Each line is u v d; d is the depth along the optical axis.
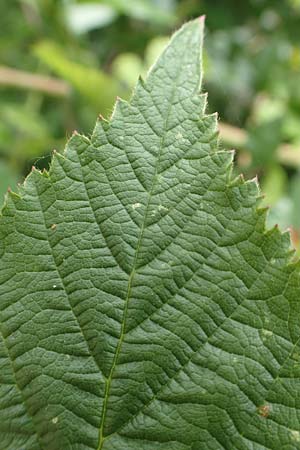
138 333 0.17
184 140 0.17
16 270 0.17
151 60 0.41
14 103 0.43
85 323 0.17
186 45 0.17
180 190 0.17
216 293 0.17
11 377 0.17
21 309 0.17
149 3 0.40
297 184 0.32
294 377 0.17
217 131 0.17
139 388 0.17
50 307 0.17
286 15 0.46
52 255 0.17
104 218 0.17
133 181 0.17
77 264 0.17
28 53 0.43
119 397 0.17
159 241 0.17
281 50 0.44
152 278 0.17
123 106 0.17
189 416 0.17
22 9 0.44
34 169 0.17
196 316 0.17
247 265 0.17
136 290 0.17
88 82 0.36
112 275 0.17
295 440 0.17
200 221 0.17
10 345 0.17
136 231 0.17
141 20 0.46
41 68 0.43
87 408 0.17
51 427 0.17
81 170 0.17
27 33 0.43
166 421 0.17
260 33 0.47
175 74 0.17
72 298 0.17
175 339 0.17
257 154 0.36
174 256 0.17
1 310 0.17
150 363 0.17
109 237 0.17
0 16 0.43
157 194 0.17
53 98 0.43
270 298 0.17
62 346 0.17
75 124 0.41
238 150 0.37
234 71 0.46
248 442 0.17
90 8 0.41
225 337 0.17
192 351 0.17
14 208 0.17
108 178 0.17
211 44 0.46
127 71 0.42
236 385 0.17
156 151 0.17
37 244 0.17
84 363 0.17
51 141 0.39
